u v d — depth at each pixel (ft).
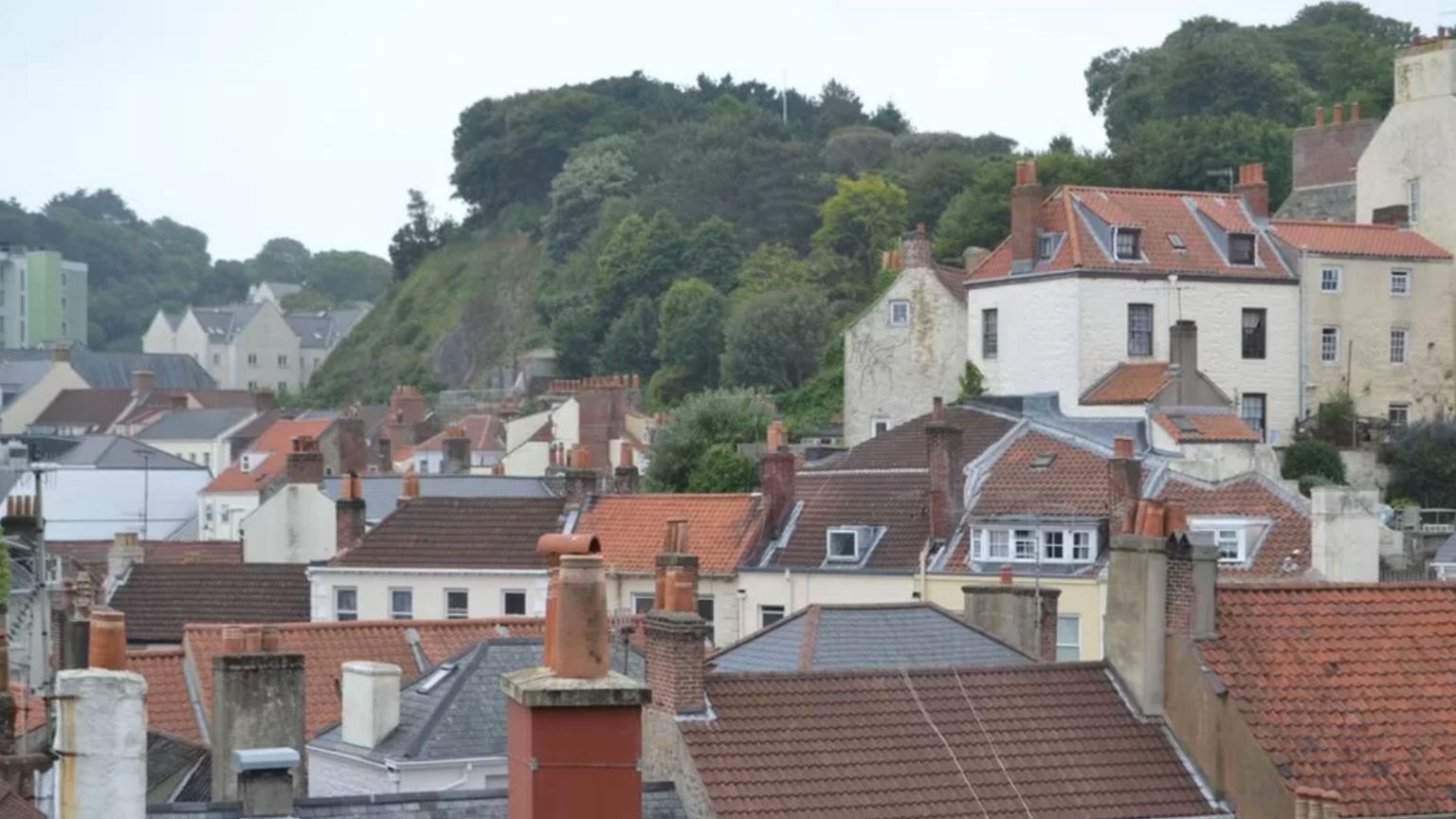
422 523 548.72
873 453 557.33
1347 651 242.37
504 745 297.12
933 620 321.73
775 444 540.93
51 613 380.37
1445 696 239.71
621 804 134.62
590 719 134.51
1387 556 558.97
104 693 145.59
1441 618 249.96
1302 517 494.59
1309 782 226.17
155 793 304.50
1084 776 230.89
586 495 555.69
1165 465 517.96
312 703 359.25
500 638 326.03
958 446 506.89
